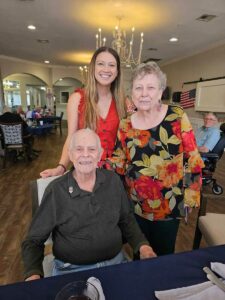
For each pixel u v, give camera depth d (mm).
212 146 3293
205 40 5457
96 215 1121
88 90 1523
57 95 12867
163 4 3504
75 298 671
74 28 4762
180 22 4234
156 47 6133
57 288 752
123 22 4316
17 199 3178
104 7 3674
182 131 1231
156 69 1183
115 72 1507
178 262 880
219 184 3852
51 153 6105
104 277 802
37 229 1102
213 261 889
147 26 4492
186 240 2242
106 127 1524
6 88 11805
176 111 1239
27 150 5230
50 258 1331
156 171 1261
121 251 1262
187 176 1281
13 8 3783
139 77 1186
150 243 1402
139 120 1287
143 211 1333
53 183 1128
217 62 5852
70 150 1148
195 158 1253
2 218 2652
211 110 6090
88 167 1090
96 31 4902
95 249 1136
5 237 2281
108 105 1571
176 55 7156
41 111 9641
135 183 1311
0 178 4082
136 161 1292
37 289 748
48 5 3656
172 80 8141
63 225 1106
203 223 1700
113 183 1194
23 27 4746
